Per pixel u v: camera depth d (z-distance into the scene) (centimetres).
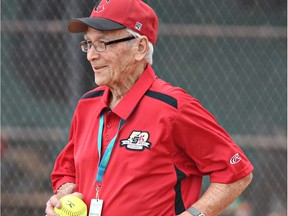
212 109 2059
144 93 1070
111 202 1052
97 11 1081
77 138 1152
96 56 1067
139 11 1078
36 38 2080
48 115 2091
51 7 2062
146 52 1085
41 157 2092
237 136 2055
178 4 2053
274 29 2058
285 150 2033
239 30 2056
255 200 2022
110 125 1087
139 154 1043
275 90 2048
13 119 2105
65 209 1070
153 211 1045
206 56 2056
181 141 1057
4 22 2094
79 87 2058
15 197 2077
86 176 1103
